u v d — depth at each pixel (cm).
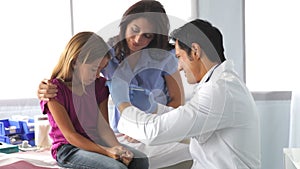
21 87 268
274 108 262
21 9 266
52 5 267
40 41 268
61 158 173
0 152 196
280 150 263
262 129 263
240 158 164
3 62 267
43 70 268
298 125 247
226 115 159
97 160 158
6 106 267
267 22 260
